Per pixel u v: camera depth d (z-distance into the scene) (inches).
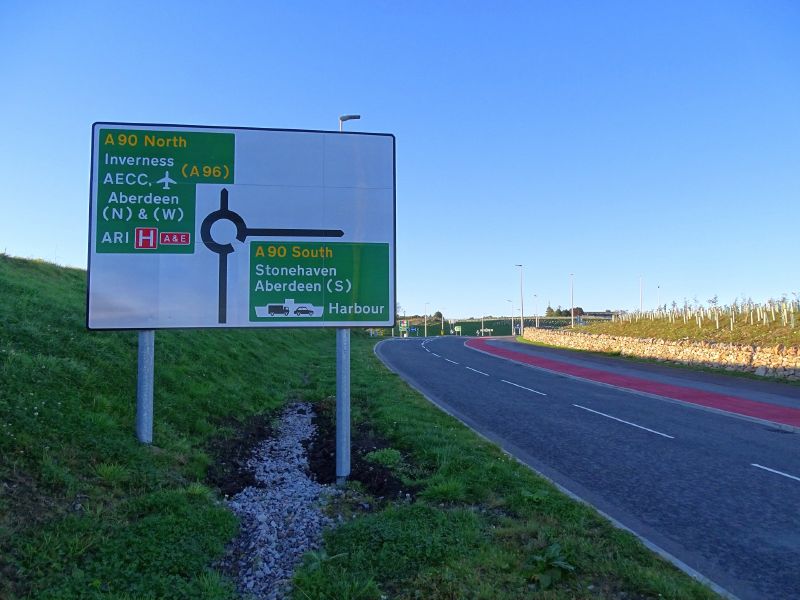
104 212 280.7
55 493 190.1
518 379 816.3
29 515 173.2
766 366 884.0
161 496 206.1
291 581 163.8
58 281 576.4
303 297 294.2
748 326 1170.6
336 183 300.8
